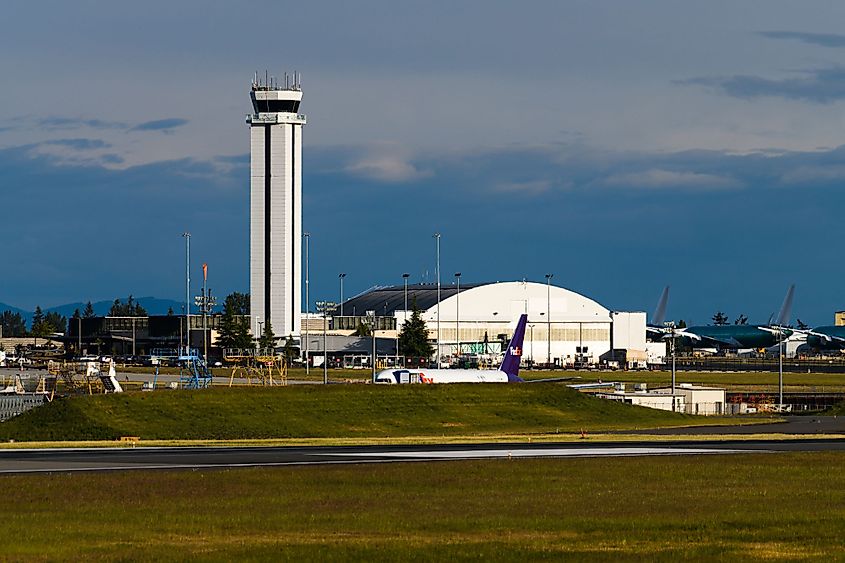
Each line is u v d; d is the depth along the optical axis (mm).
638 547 109250
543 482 155750
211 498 139250
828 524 122562
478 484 153500
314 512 129375
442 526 120375
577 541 112312
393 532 117000
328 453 196875
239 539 112625
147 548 107500
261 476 159375
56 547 107625
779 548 109062
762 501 140000
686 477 162125
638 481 157500
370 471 166125
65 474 159625
